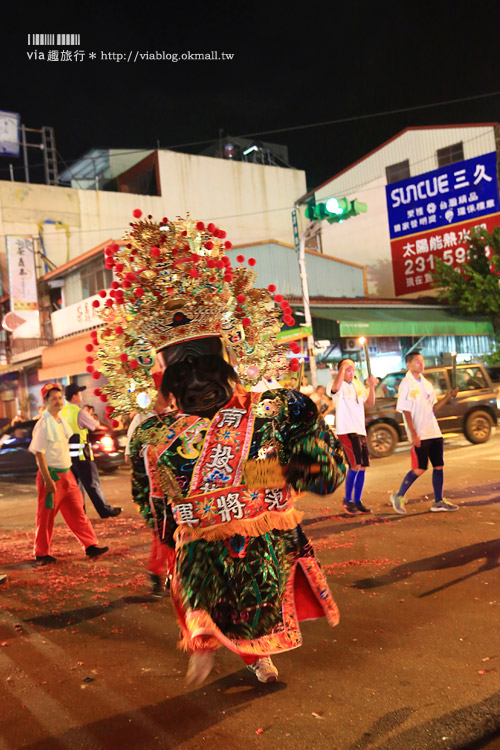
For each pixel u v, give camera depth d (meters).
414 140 29.52
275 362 2.93
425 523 6.43
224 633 2.52
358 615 4.04
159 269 2.73
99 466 14.24
